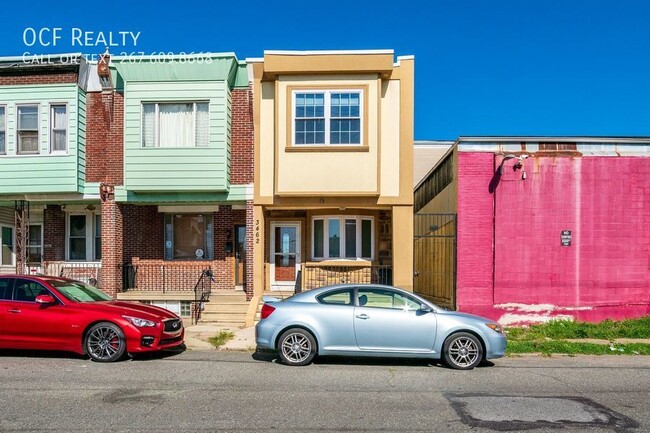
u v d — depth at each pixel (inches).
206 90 561.6
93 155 583.2
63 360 358.3
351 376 317.4
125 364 347.9
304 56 538.0
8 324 354.6
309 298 359.6
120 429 214.8
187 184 558.3
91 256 645.3
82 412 237.3
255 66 558.6
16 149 564.4
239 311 554.6
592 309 509.7
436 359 367.6
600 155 514.6
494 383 300.7
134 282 620.7
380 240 623.2
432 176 665.0
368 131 538.9
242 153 575.2
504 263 514.3
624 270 510.3
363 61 533.6
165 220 634.8
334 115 544.7
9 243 663.1
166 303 580.4
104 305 370.9
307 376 316.5
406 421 227.3
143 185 558.6
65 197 578.9
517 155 514.6
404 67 548.7
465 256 519.8
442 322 343.0
